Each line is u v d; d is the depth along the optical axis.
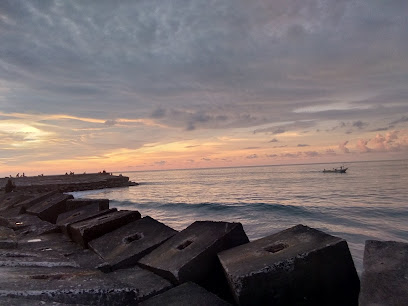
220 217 21.56
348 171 101.31
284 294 3.16
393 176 66.19
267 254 3.52
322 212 21.55
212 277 4.08
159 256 4.54
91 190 56.25
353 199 29.95
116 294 2.72
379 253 3.14
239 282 3.05
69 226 6.77
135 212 6.57
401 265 2.80
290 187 52.75
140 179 127.56
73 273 3.29
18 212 11.16
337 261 3.29
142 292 3.61
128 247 5.15
